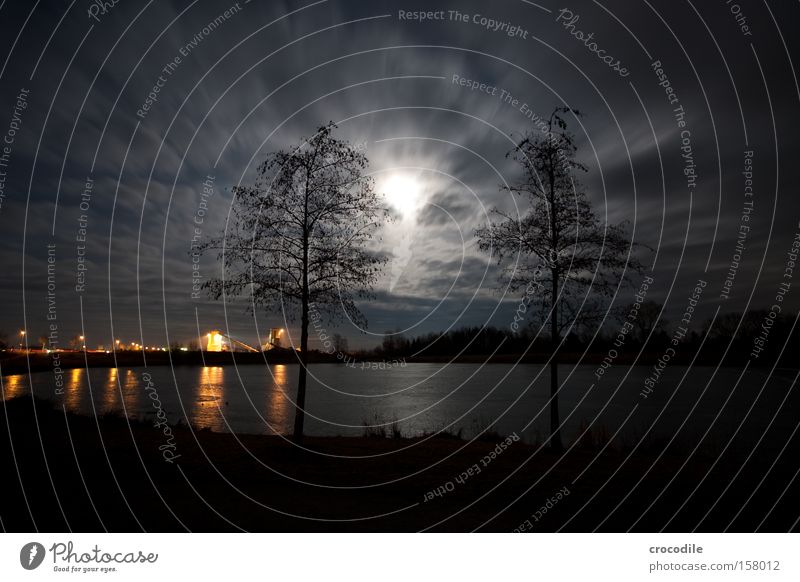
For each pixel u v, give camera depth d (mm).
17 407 15344
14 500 7336
